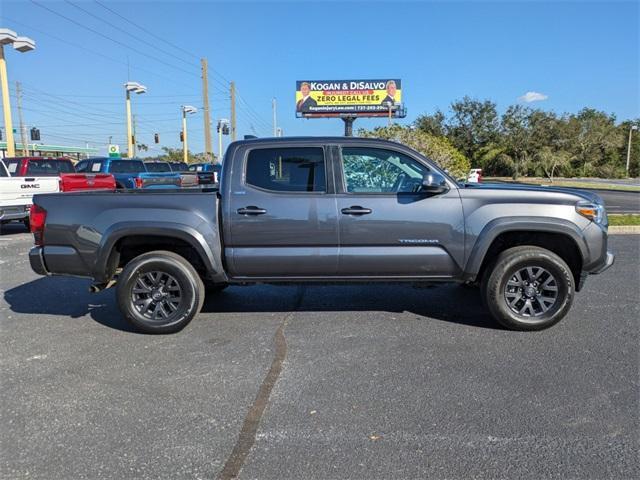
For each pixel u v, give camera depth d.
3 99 19.56
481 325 5.21
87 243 5.01
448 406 3.49
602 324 5.21
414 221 4.90
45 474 2.78
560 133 48.97
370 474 2.74
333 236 4.93
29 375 4.08
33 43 19.47
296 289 6.76
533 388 3.76
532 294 4.98
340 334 4.98
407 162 5.05
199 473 2.78
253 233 4.95
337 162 5.01
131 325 5.11
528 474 2.74
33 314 5.78
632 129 64.06
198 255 5.33
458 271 4.99
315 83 54.38
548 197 4.93
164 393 3.74
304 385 3.85
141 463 2.87
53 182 13.07
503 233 5.06
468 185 5.25
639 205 19.73
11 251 10.11
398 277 5.05
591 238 4.89
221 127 43.84
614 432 3.14
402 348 4.59
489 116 52.41
